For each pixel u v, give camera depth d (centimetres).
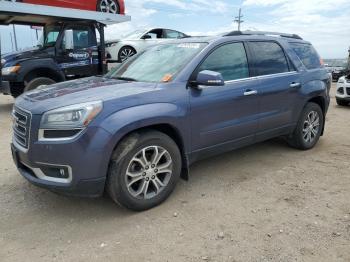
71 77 945
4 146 586
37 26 1013
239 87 425
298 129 530
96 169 312
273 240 301
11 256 282
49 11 860
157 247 293
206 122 394
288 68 507
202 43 418
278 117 485
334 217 339
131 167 337
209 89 394
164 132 375
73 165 307
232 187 412
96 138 308
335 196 387
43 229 322
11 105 1045
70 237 309
